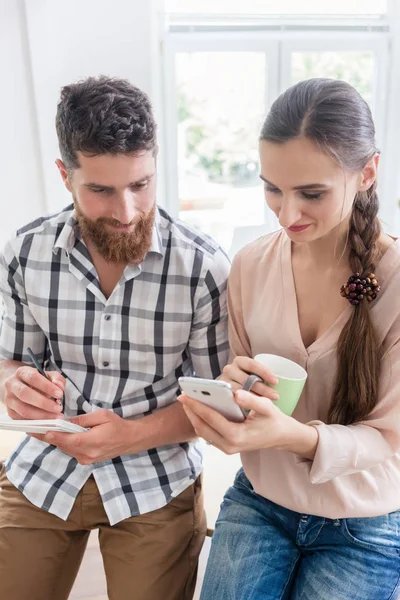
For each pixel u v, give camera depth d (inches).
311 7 85.9
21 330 53.5
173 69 85.0
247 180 93.3
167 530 49.4
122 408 50.9
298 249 46.3
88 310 50.4
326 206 40.0
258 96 88.9
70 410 51.8
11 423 42.8
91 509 49.9
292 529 47.2
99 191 45.1
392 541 44.7
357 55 89.7
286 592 45.6
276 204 42.1
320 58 88.7
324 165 38.6
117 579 48.9
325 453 40.6
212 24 84.1
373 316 43.0
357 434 42.0
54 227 51.0
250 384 38.7
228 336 51.3
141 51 78.7
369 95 92.3
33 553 49.0
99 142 42.5
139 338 50.6
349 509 44.0
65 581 51.3
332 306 44.7
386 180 96.1
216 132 90.0
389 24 88.5
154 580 48.0
